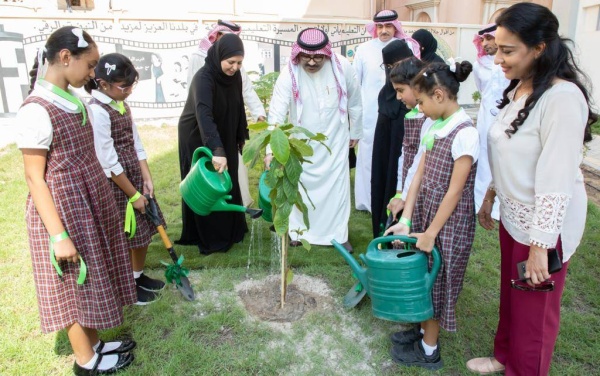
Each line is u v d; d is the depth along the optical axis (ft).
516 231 6.77
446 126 7.16
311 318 9.28
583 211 6.52
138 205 9.22
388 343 8.57
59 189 6.84
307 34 10.96
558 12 28.78
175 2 32.32
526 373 7.08
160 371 7.82
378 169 11.20
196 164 9.80
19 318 9.03
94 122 8.24
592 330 8.98
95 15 23.93
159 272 11.07
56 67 6.64
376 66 14.23
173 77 25.86
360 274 8.13
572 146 5.83
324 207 12.15
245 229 13.20
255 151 7.76
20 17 23.00
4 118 23.80
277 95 11.65
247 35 26.25
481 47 13.64
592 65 26.55
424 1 40.91
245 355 8.23
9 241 12.29
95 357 7.72
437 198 7.35
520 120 6.23
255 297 10.08
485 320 9.32
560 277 6.70
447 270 7.32
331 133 11.73
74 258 6.86
